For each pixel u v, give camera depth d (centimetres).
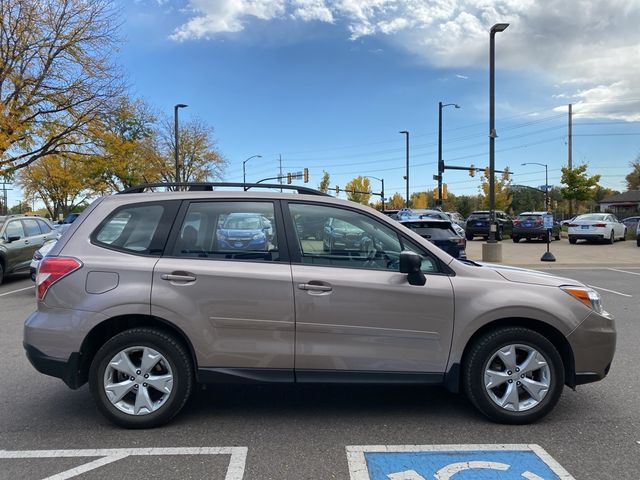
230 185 423
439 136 3238
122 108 2267
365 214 412
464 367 399
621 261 1664
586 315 398
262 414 421
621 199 7312
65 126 2141
